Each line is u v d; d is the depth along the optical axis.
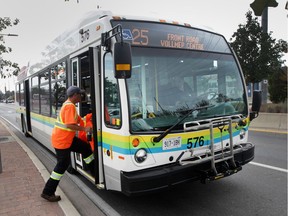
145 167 4.02
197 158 4.33
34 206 4.58
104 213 4.54
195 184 5.65
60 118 4.82
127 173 3.96
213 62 5.01
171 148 4.18
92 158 5.09
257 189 5.34
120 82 4.00
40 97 9.10
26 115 11.74
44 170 6.54
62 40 6.61
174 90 4.42
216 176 4.33
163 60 4.43
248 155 4.91
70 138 4.78
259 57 14.09
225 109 4.92
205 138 4.50
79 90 4.92
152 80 4.27
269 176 6.08
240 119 4.95
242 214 4.34
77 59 5.52
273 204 4.67
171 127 4.04
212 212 4.44
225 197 5.00
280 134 11.61
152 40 4.42
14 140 11.20
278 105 14.74
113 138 4.19
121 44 3.60
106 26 4.28
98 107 4.52
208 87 4.83
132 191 3.83
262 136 11.25
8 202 4.75
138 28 4.36
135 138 3.95
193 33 4.88
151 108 4.17
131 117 3.98
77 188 5.68
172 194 5.19
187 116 4.38
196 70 4.75
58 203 4.70
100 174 4.59
